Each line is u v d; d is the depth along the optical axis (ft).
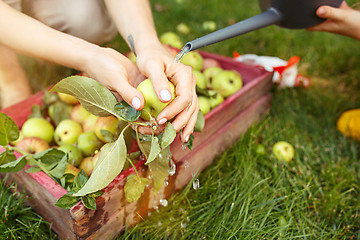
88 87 2.01
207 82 3.48
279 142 3.37
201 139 2.94
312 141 3.66
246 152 3.30
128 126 2.16
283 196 2.90
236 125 3.34
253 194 2.93
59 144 2.97
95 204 2.12
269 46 5.16
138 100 1.99
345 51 5.04
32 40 2.34
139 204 2.54
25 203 2.74
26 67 3.91
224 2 6.64
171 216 2.72
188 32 5.41
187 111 2.12
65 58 2.31
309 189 3.03
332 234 2.70
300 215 2.83
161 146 2.00
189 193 2.91
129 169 2.37
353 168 3.22
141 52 2.33
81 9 3.35
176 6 6.22
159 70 2.10
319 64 4.89
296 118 3.89
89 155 2.81
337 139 3.66
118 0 2.84
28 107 3.23
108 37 3.76
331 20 3.01
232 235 2.55
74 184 2.19
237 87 3.35
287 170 3.18
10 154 2.37
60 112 3.16
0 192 2.72
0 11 2.35
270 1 2.85
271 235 2.64
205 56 3.90
